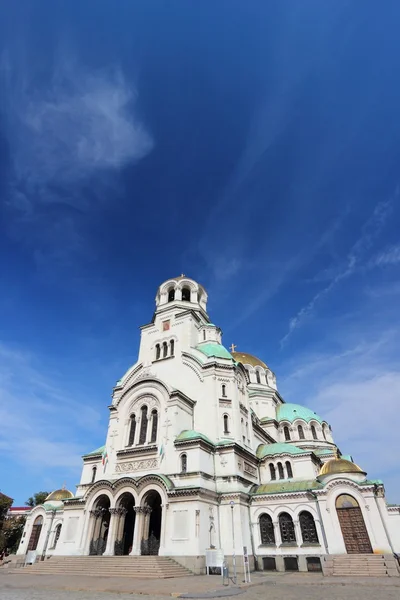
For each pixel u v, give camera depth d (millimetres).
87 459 43562
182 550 29391
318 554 31453
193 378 43219
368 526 30078
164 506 32031
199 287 58875
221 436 38906
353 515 31172
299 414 60812
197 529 29750
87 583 23719
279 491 35594
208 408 40438
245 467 39500
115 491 35344
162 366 46094
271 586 22094
